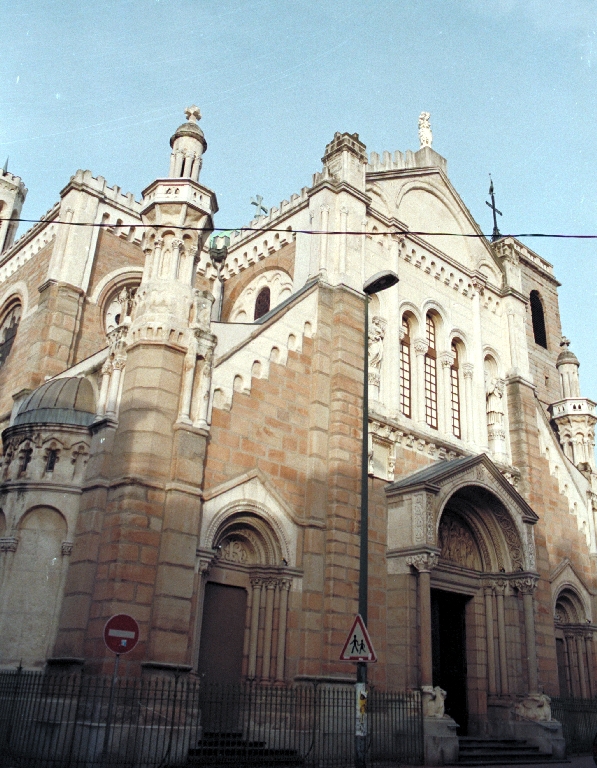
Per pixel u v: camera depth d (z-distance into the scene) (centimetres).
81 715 1811
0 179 4828
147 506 2019
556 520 3562
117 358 2236
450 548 2978
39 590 2092
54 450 2238
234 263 3731
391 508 2709
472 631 2945
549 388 4778
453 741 2339
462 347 3506
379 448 2792
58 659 1928
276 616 2278
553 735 2702
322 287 2794
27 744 1825
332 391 2666
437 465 2911
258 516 2323
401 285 3231
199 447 2159
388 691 2455
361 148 3169
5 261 4188
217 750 1909
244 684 2119
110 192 3759
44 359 3244
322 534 2442
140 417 2109
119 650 1545
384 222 3212
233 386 2384
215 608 2220
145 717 1792
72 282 3456
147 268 2388
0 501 2245
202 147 2636
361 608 1795
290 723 2161
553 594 3350
